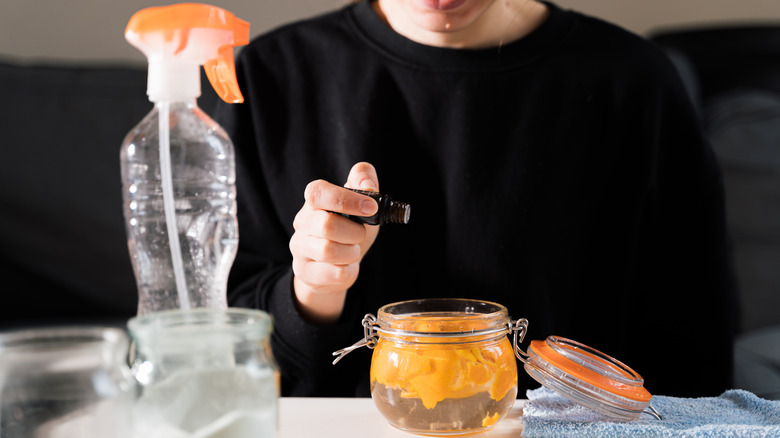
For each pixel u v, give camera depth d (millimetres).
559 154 1041
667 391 1115
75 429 405
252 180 1082
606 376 613
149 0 2115
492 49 1039
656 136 1064
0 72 1857
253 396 453
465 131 1031
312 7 2102
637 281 1128
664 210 1117
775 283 1941
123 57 2133
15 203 1763
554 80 1045
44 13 2105
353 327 914
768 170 2021
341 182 1056
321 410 662
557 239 1041
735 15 2355
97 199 1786
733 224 1997
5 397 403
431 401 577
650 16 2332
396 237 1033
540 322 1030
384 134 1055
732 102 2125
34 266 1756
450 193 1033
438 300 661
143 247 742
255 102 1086
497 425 625
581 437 578
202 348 446
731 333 1119
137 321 455
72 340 428
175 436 443
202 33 593
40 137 1800
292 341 888
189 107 701
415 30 1062
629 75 1054
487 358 585
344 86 1069
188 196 736
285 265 1039
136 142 724
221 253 769
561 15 1081
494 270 1017
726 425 582
